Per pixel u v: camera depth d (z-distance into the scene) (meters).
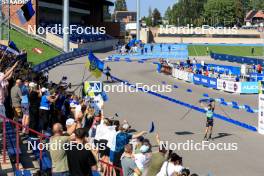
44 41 82.38
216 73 55.78
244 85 46.00
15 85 16.73
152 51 100.50
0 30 58.59
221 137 25.66
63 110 19.84
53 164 10.60
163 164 12.88
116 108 35.38
